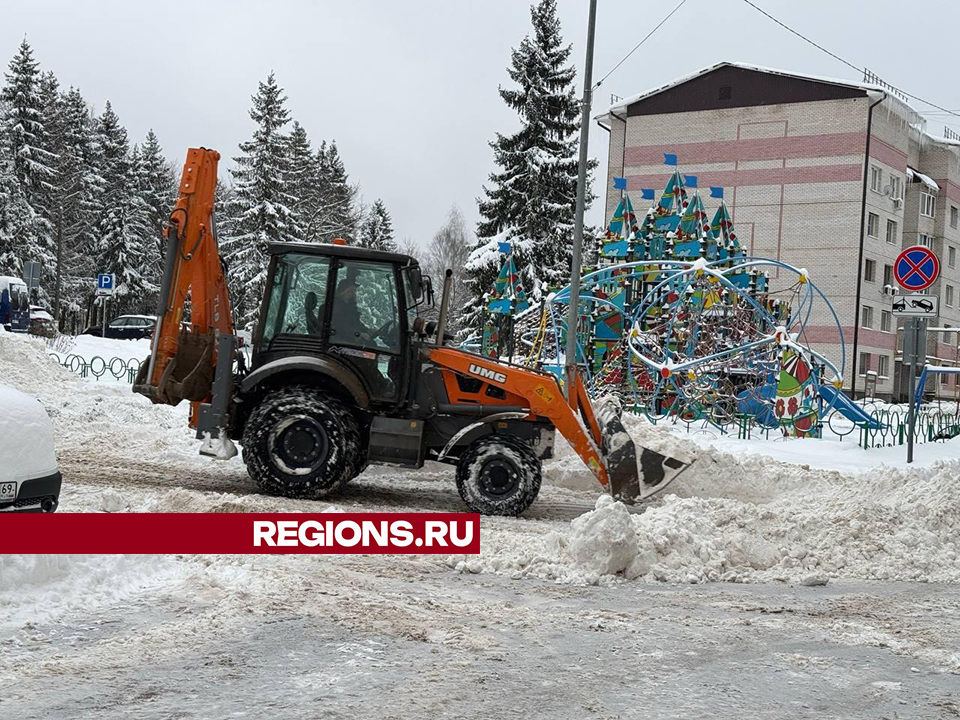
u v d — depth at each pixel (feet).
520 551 25.22
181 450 42.14
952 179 177.27
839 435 62.03
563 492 39.58
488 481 32.01
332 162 233.35
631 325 70.64
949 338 181.88
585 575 23.43
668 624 19.58
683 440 41.55
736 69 155.84
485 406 33.50
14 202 157.58
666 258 78.23
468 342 98.22
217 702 13.75
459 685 15.02
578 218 54.03
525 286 124.77
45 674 14.57
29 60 168.96
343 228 226.38
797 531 27.43
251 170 157.79
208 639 16.61
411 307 33.65
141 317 150.41
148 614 17.90
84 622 17.25
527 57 130.72
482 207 132.46
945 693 15.70
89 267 191.93
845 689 15.75
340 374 32.27
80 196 189.37
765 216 154.10
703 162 158.61
